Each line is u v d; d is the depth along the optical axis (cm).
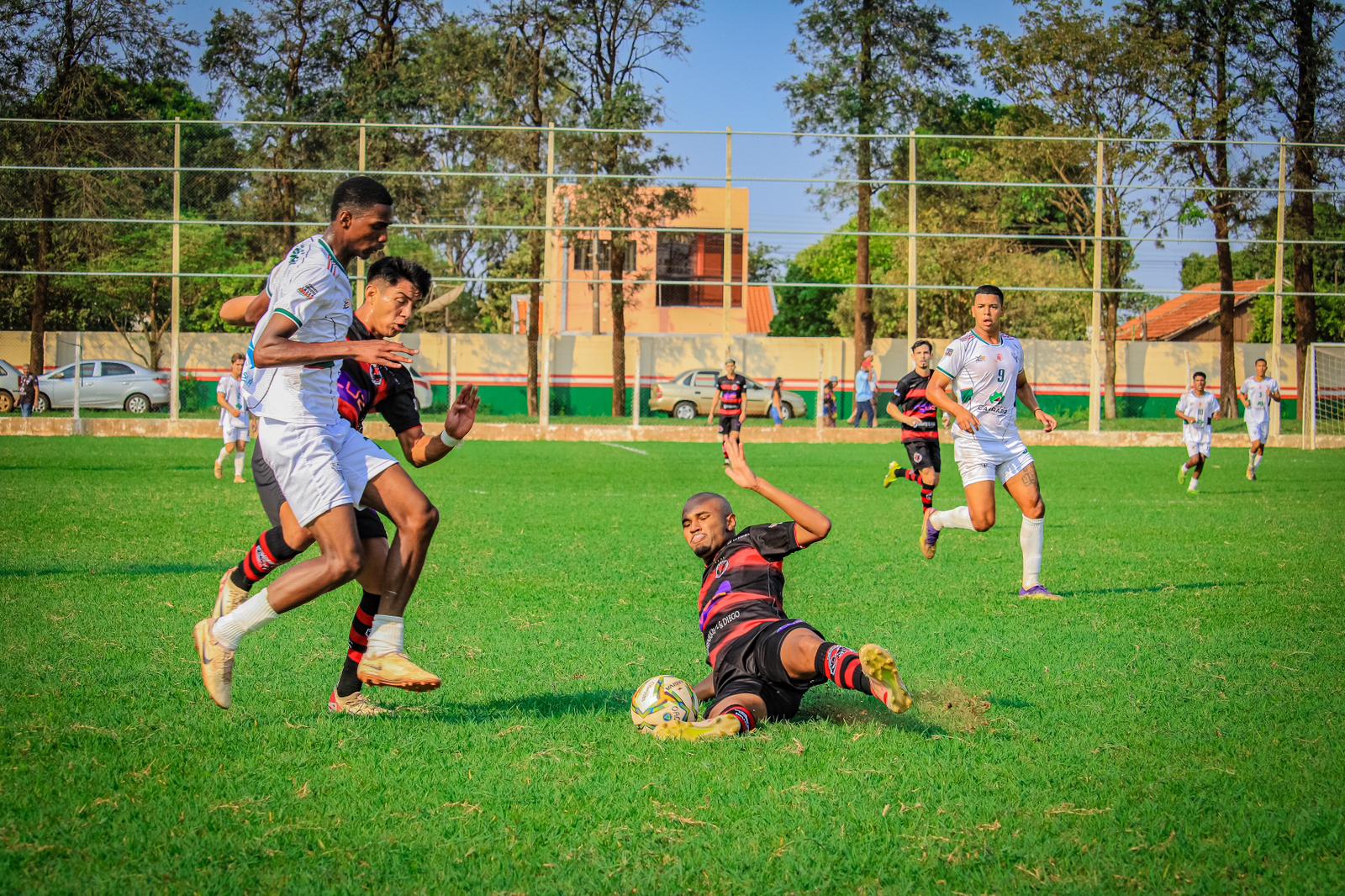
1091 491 1697
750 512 1360
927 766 405
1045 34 3406
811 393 3828
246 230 2972
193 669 540
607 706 490
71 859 318
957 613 721
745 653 457
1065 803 371
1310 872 319
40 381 3444
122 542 982
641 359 3816
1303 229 3175
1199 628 674
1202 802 372
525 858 324
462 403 497
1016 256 3903
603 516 1267
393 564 457
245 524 1124
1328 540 1108
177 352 2856
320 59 3956
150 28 3434
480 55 3644
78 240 2977
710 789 380
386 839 337
